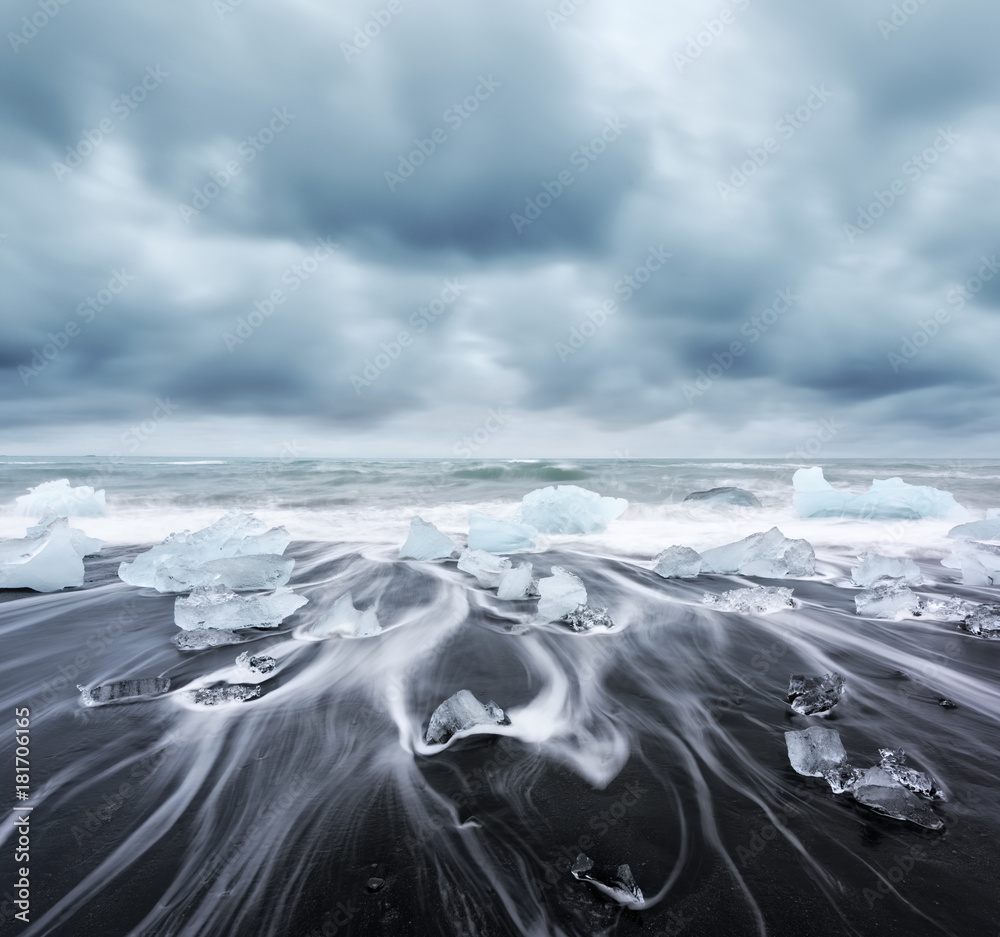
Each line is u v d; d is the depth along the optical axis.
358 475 19.25
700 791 2.32
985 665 3.75
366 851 1.97
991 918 1.65
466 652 4.07
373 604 5.36
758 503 12.36
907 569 5.97
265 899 1.75
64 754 2.67
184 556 6.50
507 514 11.57
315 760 2.61
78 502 11.17
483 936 1.60
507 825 2.10
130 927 1.65
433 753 2.67
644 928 1.62
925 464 28.91
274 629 4.61
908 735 2.81
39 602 5.48
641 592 5.78
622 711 3.10
